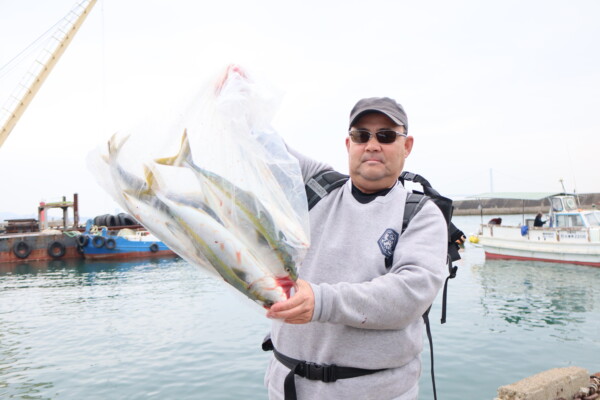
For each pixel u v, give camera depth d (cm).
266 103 173
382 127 192
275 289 151
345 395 173
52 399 837
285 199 166
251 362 1004
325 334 178
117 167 164
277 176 168
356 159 195
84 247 3109
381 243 181
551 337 1143
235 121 162
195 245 155
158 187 158
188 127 163
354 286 158
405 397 179
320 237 197
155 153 162
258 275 151
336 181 211
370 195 197
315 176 219
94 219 3809
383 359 173
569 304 1513
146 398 824
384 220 187
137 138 165
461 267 2416
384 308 158
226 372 944
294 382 182
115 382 908
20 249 3105
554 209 2450
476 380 862
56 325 1426
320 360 179
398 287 159
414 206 186
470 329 1230
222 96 165
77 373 970
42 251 3158
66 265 2959
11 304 1797
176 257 3234
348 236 189
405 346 176
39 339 1262
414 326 184
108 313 1587
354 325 160
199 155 159
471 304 1552
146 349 1130
